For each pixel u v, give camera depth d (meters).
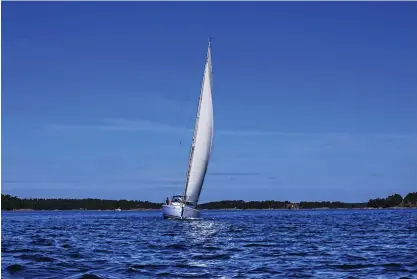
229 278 23.05
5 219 111.81
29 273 24.12
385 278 23.12
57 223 83.06
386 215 133.88
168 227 63.81
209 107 72.56
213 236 47.88
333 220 93.06
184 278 23.06
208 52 72.25
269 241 41.97
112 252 33.34
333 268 26.00
